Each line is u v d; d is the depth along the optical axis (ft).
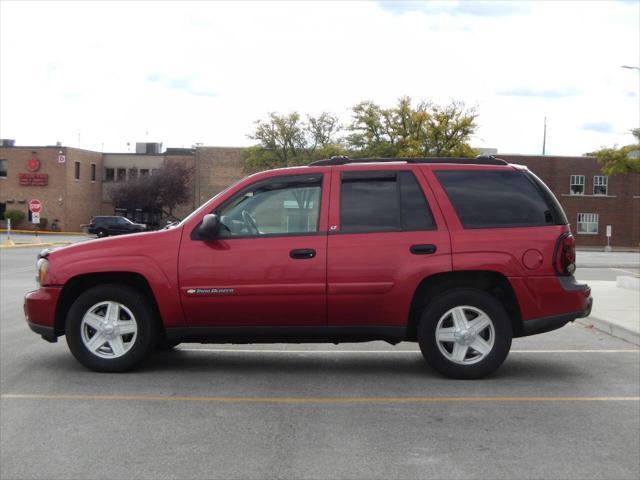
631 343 30.94
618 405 20.31
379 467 15.37
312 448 16.56
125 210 223.10
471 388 22.08
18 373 23.81
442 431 17.85
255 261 22.44
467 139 167.73
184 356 27.02
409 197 22.89
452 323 22.82
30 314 23.65
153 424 18.37
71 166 212.64
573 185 193.88
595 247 192.95
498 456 16.08
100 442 16.97
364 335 22.88
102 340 23.50
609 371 24.79
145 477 14.82
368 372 24.35
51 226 210.38
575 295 22.53
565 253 22.59
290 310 22.49
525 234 22.52
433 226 22.59
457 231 22.50
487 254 22.26
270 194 23.12
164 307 22.70
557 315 22.48
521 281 22.33
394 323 22.54
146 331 23.32
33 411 19.45
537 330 22.61
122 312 23.48
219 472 15.07
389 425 18.33
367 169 23.18
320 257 22.36
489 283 23.07
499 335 22.49
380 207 22.84
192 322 22.82
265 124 193.57
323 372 24.34
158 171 215.92
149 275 22.65
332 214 22.77
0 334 32.32
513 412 19.53
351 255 22.35
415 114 165.68
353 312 22.49
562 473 15.07
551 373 24.38
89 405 20.06
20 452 16.29
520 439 17.28
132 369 23.91
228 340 23.22
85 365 23.58
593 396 21.27
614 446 16.81
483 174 23.20
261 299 22.41
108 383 22.49
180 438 17.26
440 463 15.61
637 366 25.71
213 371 24.41
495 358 22.56
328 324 22.71
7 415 19.08
